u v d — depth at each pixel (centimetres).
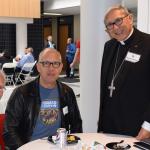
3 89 213
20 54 1208
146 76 227
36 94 247
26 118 245
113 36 235
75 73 1295
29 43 1350
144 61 228
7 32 1262
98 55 399
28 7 1123
